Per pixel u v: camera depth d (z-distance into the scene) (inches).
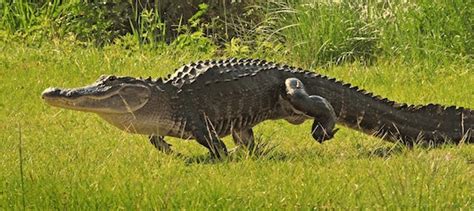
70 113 1254.9
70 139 1091.3
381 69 1599.4
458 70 1572.3
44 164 944.9
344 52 1717.5
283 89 1064.2
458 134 1086.4
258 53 1747.0
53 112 1263.5
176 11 1934.1
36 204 815.1
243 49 1753.2
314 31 1727.4
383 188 850.1
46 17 1847.9
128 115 1007.6
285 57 1734.7
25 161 959.6
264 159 973.8
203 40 1775.3
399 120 1091.3
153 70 1587.1
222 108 1040.2
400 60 1656.0
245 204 809.5
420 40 1665.8
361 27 1747.0
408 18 1697.8
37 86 1429.6
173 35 1913.1
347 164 956.6
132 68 1596.9
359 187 848.9
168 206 800.3
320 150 1052.5
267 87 1063.6
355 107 1083.9
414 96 1403.8
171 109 1019.9
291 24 1755.7
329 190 842.2
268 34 1811.0
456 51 1643.7
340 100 1080.2
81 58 1635.1
